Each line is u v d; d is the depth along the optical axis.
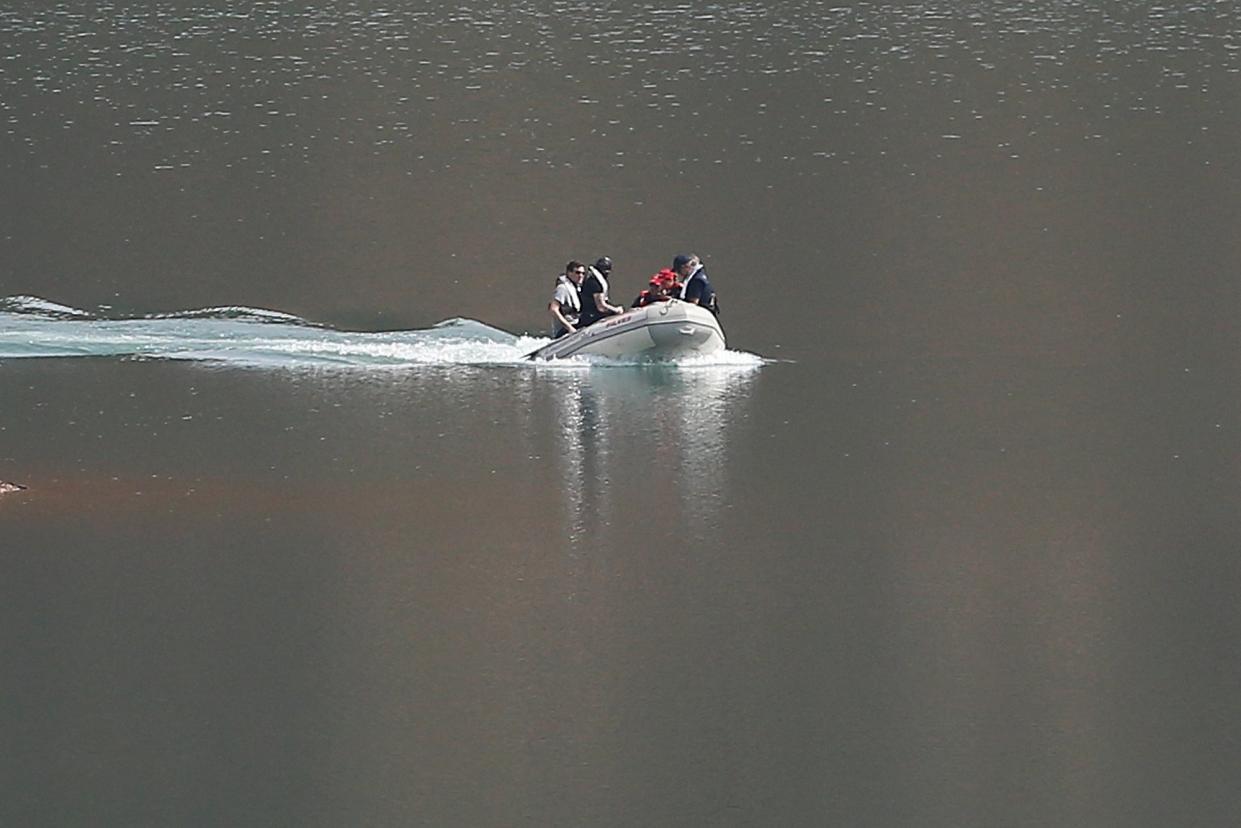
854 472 97.81
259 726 68.88
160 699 70.75
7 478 94.50
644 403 110.62
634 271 144.50
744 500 93.38
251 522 88.81
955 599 81.31
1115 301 135.38
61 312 128.75
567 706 70.75
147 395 109.81
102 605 78.81
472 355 120.44
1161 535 88.56
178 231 150.38
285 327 125.50
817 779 65.88
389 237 150.25
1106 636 77.25
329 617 77.88
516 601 80.25
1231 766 66.50
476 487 94.81
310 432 103.12
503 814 63.34
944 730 69.44
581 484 95.19
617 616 78.81
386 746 67.56
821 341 125.31
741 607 80.12
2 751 66.94
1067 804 64.19
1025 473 97.88
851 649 76.06
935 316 131.50
